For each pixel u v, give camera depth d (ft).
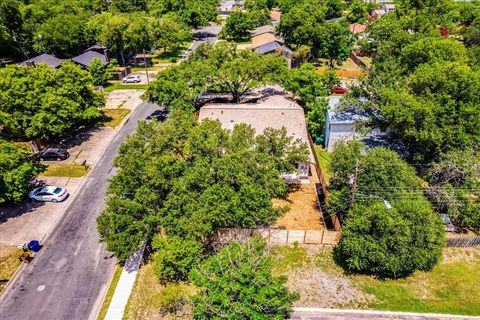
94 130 152.87
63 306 79.05
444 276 88.48
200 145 93.25
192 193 86.28
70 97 136.46
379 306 80.79
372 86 131.95
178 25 261.65
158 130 102.58
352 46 246.68
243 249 71.87
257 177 89.81
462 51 159.94
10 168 102.22
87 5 310.04
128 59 250.57
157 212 89.51
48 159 131.03
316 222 102.27
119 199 86.38
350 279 87.35
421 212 83.76
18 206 109.19
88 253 92.94
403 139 124.06
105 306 78.95
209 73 151.53
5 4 219.20
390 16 272.10
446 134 108.58
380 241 82.79
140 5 342.44
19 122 125.29
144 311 78.33
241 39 293.23
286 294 71.15
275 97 165.68
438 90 115.03
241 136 99.40
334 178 99.14
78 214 106.11
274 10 385.09
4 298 80.64
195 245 81.51
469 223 100.37
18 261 89.81
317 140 143.33
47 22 236.02
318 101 142.51
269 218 87.61
